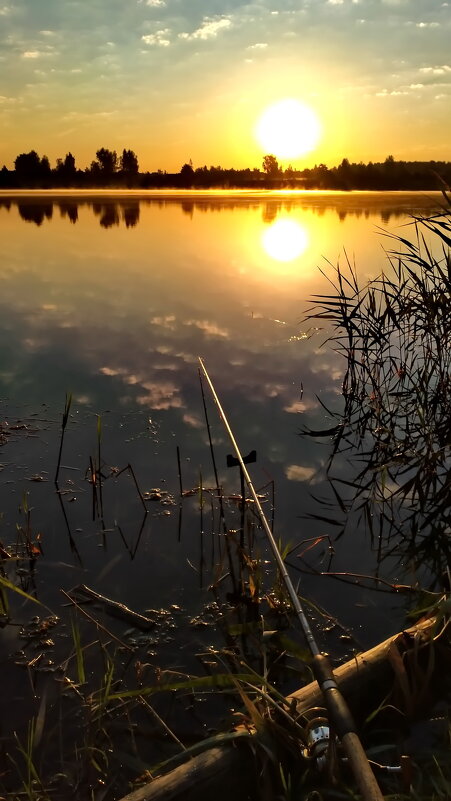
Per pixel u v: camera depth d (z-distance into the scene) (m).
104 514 4.07
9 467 4.63
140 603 3.28
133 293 10.46
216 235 18.53
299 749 2.21
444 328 5.57
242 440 5.18
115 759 2.39
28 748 2.29
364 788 1.69
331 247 15.33
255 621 3.15
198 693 2.71
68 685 2.74
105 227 21.12
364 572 3.59
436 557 3.73
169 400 5.92
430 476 4.58
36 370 6.71
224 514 4.11
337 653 2.94
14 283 11.26
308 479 4.63
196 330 8.27
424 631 2.73
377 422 5.61
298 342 7.79
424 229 18.45
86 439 5.11
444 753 2.34
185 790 2.06
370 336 6.39
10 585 2.99
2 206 34.84
